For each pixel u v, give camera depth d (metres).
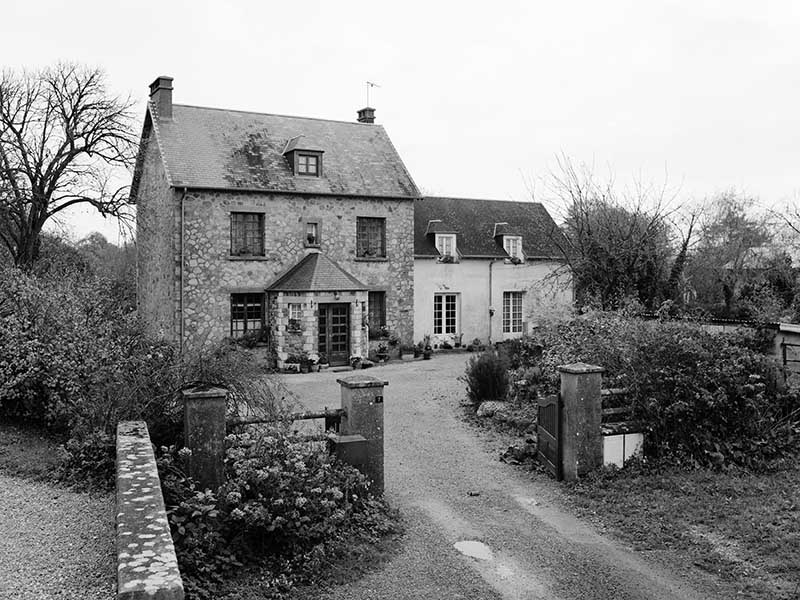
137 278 24.98
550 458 9.68
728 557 6.64
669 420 9.63
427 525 7.71
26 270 15.93
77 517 6.74
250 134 22.89
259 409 8.44
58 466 8.21
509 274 27.64
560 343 13.70
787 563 6.38
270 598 5.64
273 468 6.44
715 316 20.61
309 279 21.08
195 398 6.95
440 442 11.57
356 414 8.07
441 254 26.06
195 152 21.33
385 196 23.34
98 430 8.12
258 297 21.73
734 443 9.55
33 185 22.45
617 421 9.94
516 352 16.17
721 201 35.94
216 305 20.84
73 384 9.32
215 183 20.61
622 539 7.32
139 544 4.23
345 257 22.98
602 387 10.53
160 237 21.78
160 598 3.62
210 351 8.70
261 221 21.77
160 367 8.23
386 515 7.72
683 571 6.47
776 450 9.63
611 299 18.00
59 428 10.09
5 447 9.17
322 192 22.20
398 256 24.05
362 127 25.64
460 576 6.39
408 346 24.22
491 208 29.20
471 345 26.47
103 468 7.92
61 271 16.86
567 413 9.30
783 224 30.38
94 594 5.10
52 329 10.09
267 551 6.29
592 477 9.12
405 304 24.22
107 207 23.44
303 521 6.36
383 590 6.05
